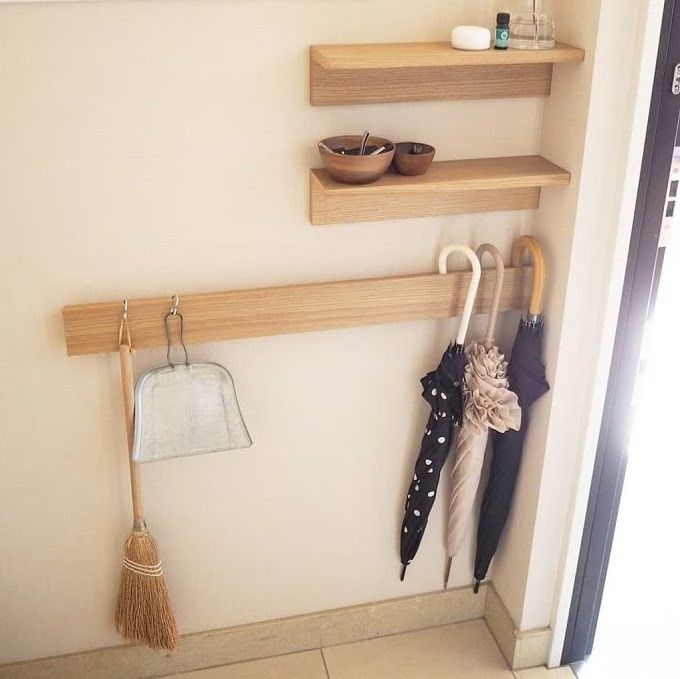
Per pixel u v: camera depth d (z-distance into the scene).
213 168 1.56
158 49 1.45
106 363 1.67
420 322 1.81
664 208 1.61
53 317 1.60
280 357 1.76
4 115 1.43
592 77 1.49
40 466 1.73
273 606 2.05
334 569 2.05
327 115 1.57
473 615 2.22
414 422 1.92
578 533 1.93
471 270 1.78
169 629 1.86
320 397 1.83
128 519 1.84
